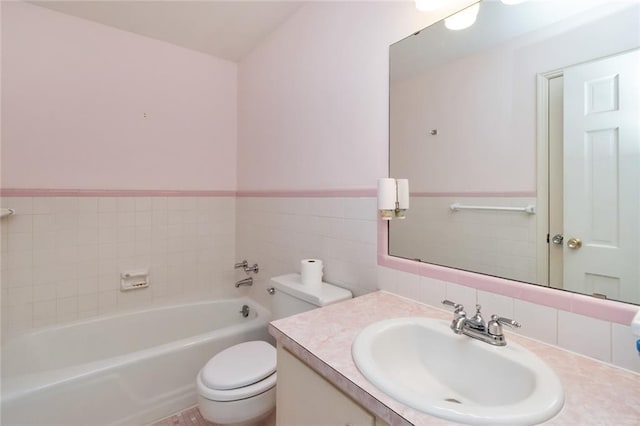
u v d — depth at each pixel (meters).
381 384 0.64
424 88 1.20
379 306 1.14
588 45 0.80
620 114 0.75
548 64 0.87
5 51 1.70
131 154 2.11
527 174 0.92
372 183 1.40
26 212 1.77
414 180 1.23
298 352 0.84
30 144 1.78
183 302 2.24
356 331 0.92
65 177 1.88
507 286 0.93
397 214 1.29
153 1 1.75
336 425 0.75
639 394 0.62
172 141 2.27
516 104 0.94
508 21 0.96
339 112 1.57
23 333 1.73
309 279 1.55
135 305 2.14
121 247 2.08
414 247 1.23
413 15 1.22
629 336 0.72
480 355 0.81
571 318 0.81
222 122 2.49
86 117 1.94
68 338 1.80
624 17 0.74
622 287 0.75
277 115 2.05
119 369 1.46
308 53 1.77
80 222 1.94
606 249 0.77
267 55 2.14
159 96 2.20
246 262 2.36
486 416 0.54
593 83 0.79
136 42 2.10
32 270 1.79
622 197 0.75
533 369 0.69
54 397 1.29
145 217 2.17
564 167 0.84
